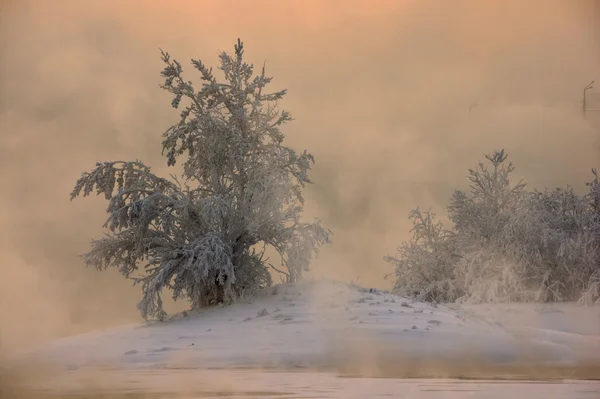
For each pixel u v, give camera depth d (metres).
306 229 59.09
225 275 57.41
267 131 62.41
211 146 60.06
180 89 61.81
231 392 24.11
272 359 34.88
